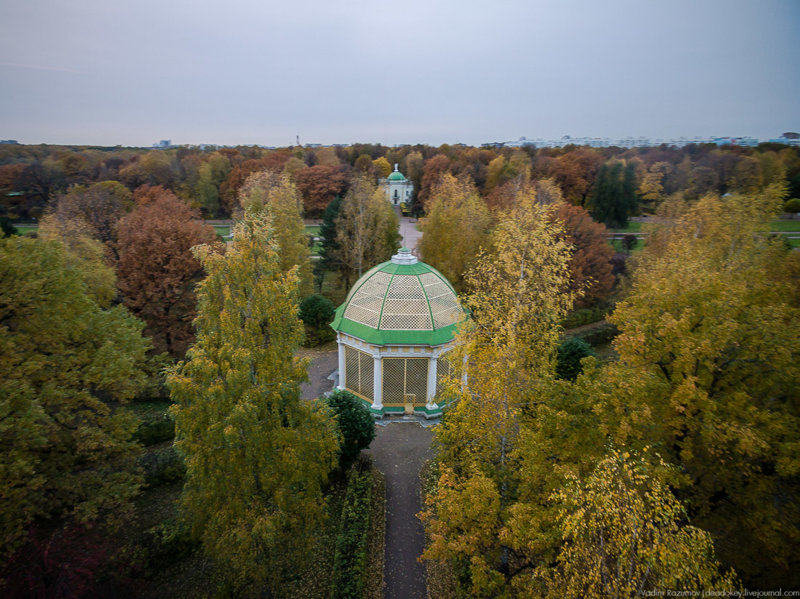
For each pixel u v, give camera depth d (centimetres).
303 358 1759
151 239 3853
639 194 9962
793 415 1730
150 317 3938
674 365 1778
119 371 2098
